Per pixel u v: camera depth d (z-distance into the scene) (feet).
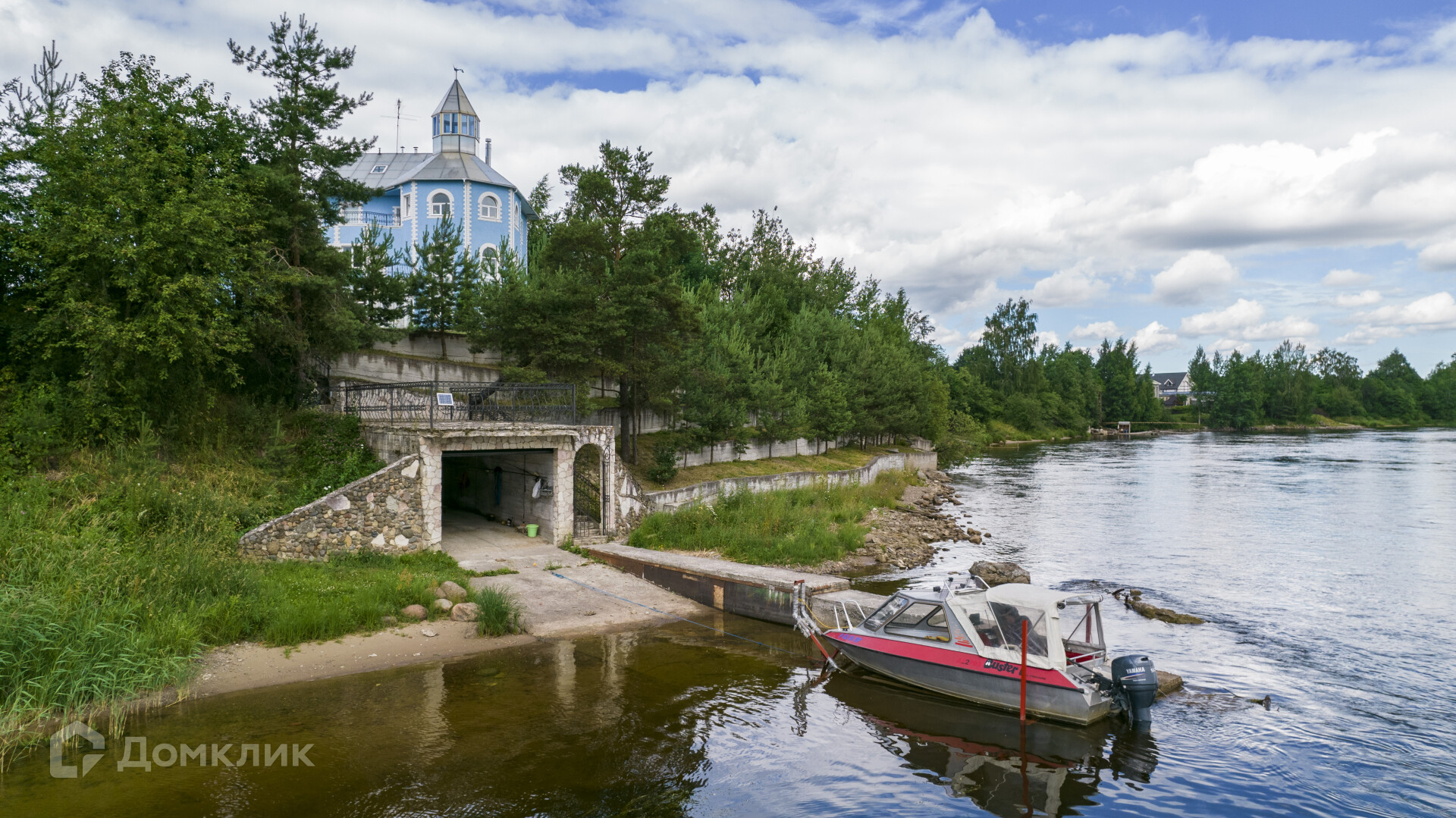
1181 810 33.37
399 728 37.96
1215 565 82.38
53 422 59.98
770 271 203.41
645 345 99.40
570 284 92.07
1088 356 504.02
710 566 66.33
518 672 46.50
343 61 83.51
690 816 31.24
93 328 58.03
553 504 76.69
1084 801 33.99
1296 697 45.88
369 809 30.17
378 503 65.62
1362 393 551.18
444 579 60.90
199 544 55.16
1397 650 54.54
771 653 52.13
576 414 82.99
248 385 81.51
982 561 79.41
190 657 43.04
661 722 40.19
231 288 70.28
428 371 105.40
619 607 60.49
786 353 146.20
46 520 51.03
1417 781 35.99
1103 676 42.86
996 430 353.92
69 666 38.88
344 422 80.12
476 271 116.57
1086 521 114.83
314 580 56.29
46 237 59.67
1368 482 162.20
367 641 49.88
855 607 57.98
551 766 34.65
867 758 37.55
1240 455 253.85
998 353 433.48
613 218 100.68
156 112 67.15
